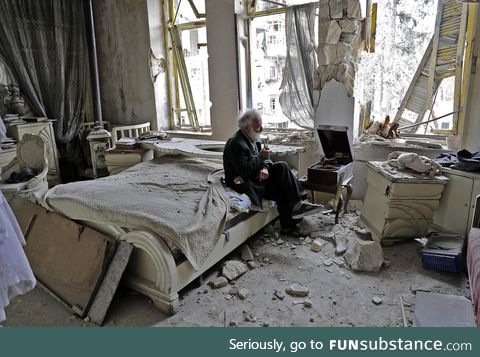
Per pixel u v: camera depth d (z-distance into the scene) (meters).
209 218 2.23
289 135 4.01
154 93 4.99
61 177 5.10
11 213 1.43
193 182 2.83
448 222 2.64
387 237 2.71
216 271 2.43
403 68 3.46
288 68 3.97
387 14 3.39
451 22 3.08
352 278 2.34
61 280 2.16
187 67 5.00
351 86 3.42
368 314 1.98
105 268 2.01
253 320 1.94
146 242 1.95
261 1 4.17
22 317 2.02
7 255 1.33
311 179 3.08
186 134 4.90
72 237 2.21
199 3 4.75
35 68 4.74
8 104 4.43
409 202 2.60
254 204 2.70
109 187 2.65
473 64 2.85
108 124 5.46
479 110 2.86
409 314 1.96
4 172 3.51
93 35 4.89
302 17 3.78
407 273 2.38
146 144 3.70
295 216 2.94
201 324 1.92
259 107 4.54
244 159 2.72
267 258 2.61
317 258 2.61
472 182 2.43
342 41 3.38
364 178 3.61
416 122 3.51
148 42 4.84
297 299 2.13
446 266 2.33
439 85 3.30
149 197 2.44
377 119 3.69
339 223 3.18
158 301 2.02
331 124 3.58
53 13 4.78
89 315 1.98
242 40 4.30
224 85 4.41
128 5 4.89
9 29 4.45
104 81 5.47
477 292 1.68
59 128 4.95
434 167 2.62
